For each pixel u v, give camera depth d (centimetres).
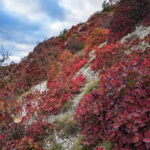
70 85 1026
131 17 1397
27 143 647
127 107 494
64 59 1744
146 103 462
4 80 1723
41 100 974
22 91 1499
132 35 1199
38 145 670
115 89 562
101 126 545
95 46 1512
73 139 633
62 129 711
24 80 1661
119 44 1089
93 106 591
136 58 709
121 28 1394
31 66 1852
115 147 460
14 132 731
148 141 385
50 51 2070
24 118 804
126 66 654
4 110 783
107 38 1520
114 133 467
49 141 680
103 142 517
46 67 1750
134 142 411
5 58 1517
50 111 877
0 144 675
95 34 1700
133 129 424
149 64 586
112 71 709
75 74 1253
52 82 1305
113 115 518
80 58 1510
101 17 2475
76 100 880
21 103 1006
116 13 1608
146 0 1424
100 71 947
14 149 636
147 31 1128
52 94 999
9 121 770
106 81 632
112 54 1038
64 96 921
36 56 2095
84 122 623
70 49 1956
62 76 1297
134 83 543
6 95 1033
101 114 565
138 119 433
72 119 723
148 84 521
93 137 541
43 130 744
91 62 1210
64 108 855
